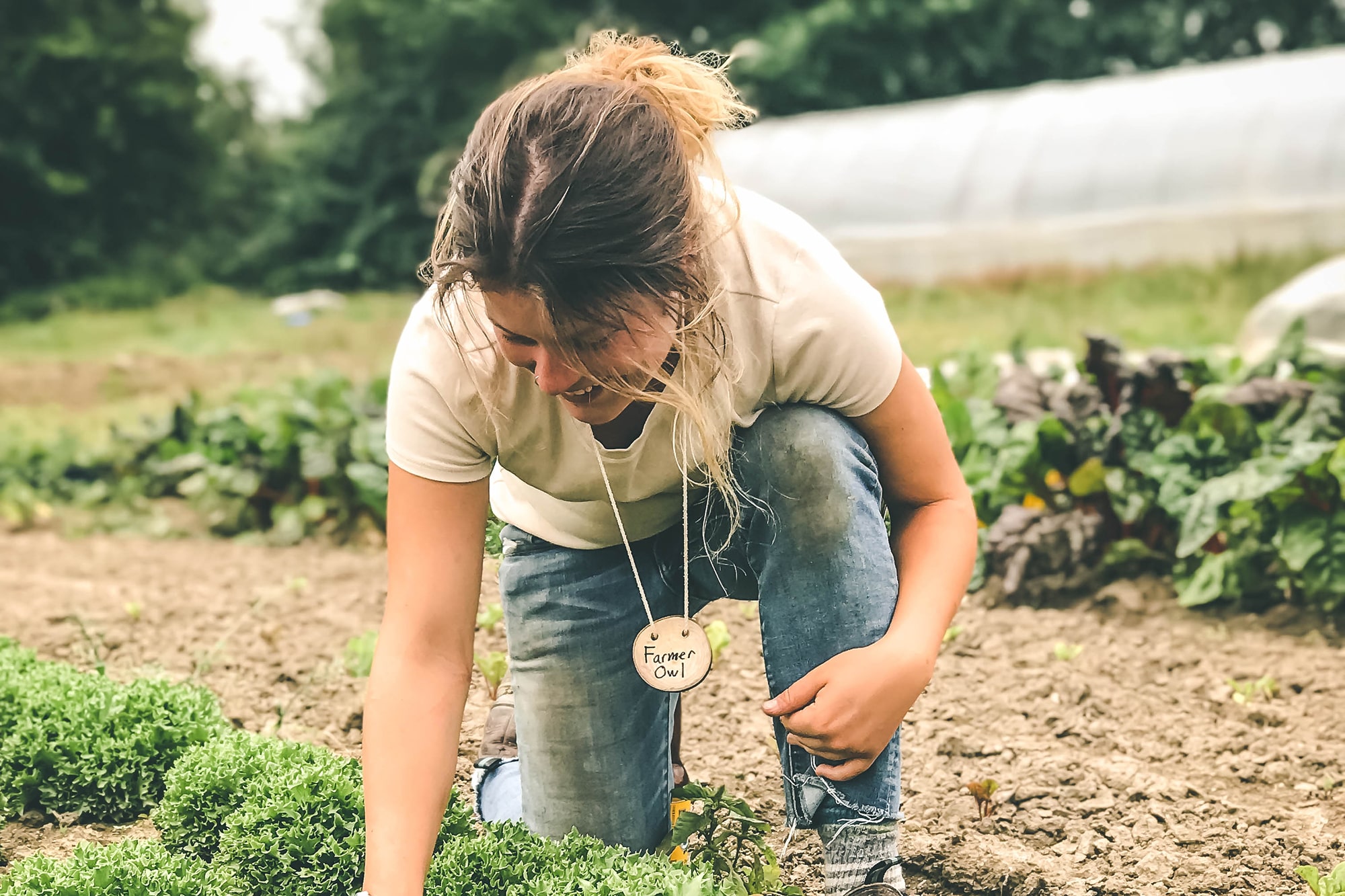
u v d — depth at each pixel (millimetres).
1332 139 13234
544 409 1831
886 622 1889
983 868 2334
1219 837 2418
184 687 2885
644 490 1953
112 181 26688
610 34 1740
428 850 1786
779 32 24500
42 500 6750
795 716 1823
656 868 1933
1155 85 15430
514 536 2133
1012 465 4215
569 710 2078
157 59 26516
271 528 5879
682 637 1968
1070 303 13961
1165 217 13984
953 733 2949
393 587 1877
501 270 1472
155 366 13477
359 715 3133
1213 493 3729
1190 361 4629
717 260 1729
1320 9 26875
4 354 16547
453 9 24812
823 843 1989
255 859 2113
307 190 26062
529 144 1484
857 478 1893
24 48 24844
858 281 1851
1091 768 2717
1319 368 4391
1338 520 3666
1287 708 3074
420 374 1794
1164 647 3518
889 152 16281
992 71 25391
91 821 2637
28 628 4031
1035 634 3643
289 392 6926
